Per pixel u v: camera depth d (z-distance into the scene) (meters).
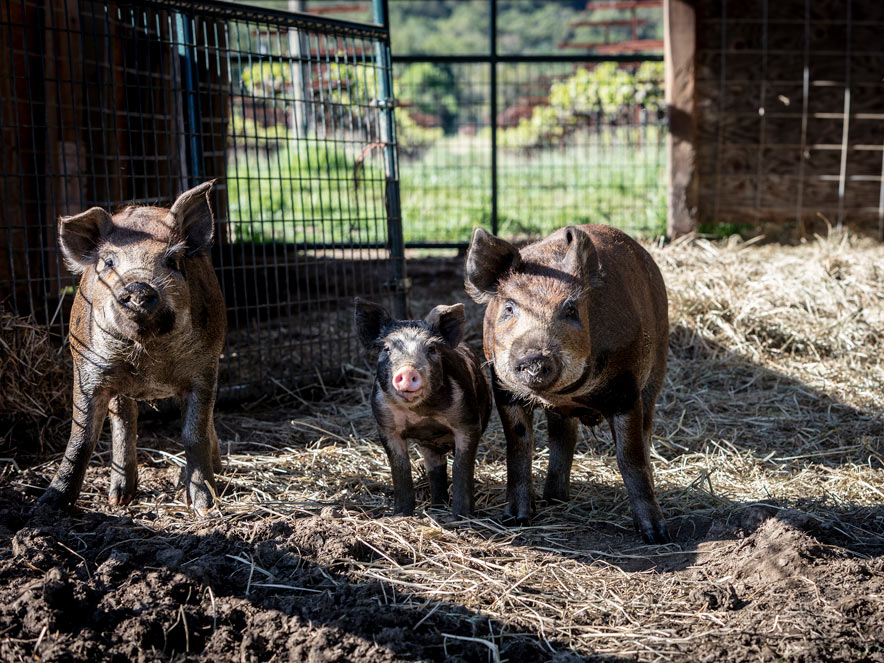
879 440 5.93
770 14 10.65
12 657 3.36
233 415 6.69
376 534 4.38
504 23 94.69
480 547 4.39
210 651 3.49
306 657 3.41
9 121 6.85
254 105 6.79
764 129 10.87
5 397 5.70
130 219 4.65
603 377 4.56
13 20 6.80
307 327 8.70
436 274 10.64
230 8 6.56
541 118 15.80
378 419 4.84
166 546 4.22
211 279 4.97
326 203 13.21
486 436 6.23
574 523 4.87
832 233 10.64
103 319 4.43
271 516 4.65
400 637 3.47
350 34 7.41
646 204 12.62
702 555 4.33
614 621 3.73
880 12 10.63
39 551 4.05
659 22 55.12
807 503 4.86
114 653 3.41
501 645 3.53
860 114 10.80
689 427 6.35
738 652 3.43
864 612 3.68
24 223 6.07
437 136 19.47
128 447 5.00
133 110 8.09
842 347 7.57
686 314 7.92
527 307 4.23
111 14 7.77
